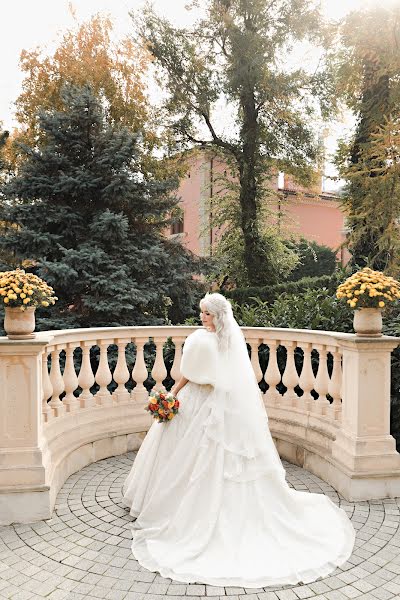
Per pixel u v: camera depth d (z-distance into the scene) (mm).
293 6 14648
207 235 18766
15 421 3471
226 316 3465
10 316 3475
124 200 8898
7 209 8336
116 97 12641
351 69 9094
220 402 3277
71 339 4562
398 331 4840
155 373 5184
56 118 8727
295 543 2988
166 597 2566
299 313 5969
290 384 4918
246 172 16406
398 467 3855
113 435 4871
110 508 3680
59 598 2555
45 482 3486
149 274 9055
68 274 7805
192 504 3059
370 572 2797
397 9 7852
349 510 3617
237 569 2742
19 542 3164
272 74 15578
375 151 8047
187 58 15898
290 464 4707
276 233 17250
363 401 3854
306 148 16797
